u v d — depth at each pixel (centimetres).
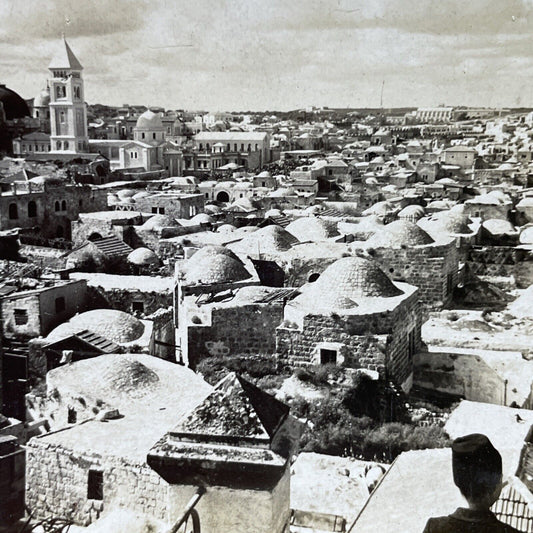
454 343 3631
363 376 2994
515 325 3997
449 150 13950
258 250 4847
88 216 6341
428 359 3416
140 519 1988
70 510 2175
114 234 5856
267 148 17388
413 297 3416
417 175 12638
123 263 5209
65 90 13362
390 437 2662
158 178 12912
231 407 1106
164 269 5178
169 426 2370
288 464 1143
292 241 5109
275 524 1068
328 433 2728
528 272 5194
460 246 5300
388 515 1411
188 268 4222
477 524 748
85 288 4275
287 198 9456
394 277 4497
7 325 3828
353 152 17475
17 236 5741
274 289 3700
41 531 2172
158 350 3822
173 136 18688
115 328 3572
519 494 1433
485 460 758
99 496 2139
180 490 1070
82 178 10562
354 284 3319
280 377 3150
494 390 3272
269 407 1148
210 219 6988
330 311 3122
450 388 3350
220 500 1059
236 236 5700
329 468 2273
